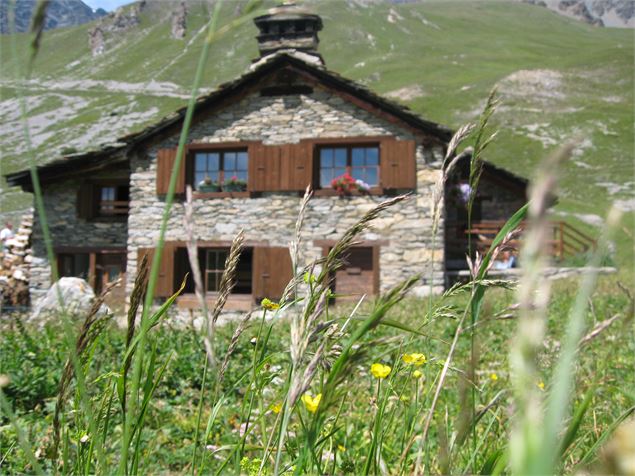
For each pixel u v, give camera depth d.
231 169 16.83
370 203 15.79
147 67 114.31
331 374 0.69
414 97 77.50
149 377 1.18
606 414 2.33
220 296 1.03
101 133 81.50
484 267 0.96
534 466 0.29
